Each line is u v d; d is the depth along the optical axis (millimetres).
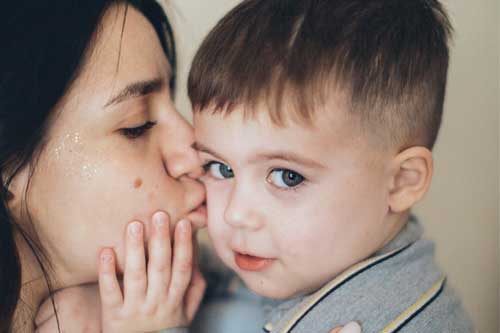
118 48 808
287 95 761
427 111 859
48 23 774
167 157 860
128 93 802
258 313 1073
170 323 871
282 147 769
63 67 773
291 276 836
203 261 1161
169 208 855
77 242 827
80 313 896
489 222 1291
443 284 841
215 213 857
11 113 765
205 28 1290
